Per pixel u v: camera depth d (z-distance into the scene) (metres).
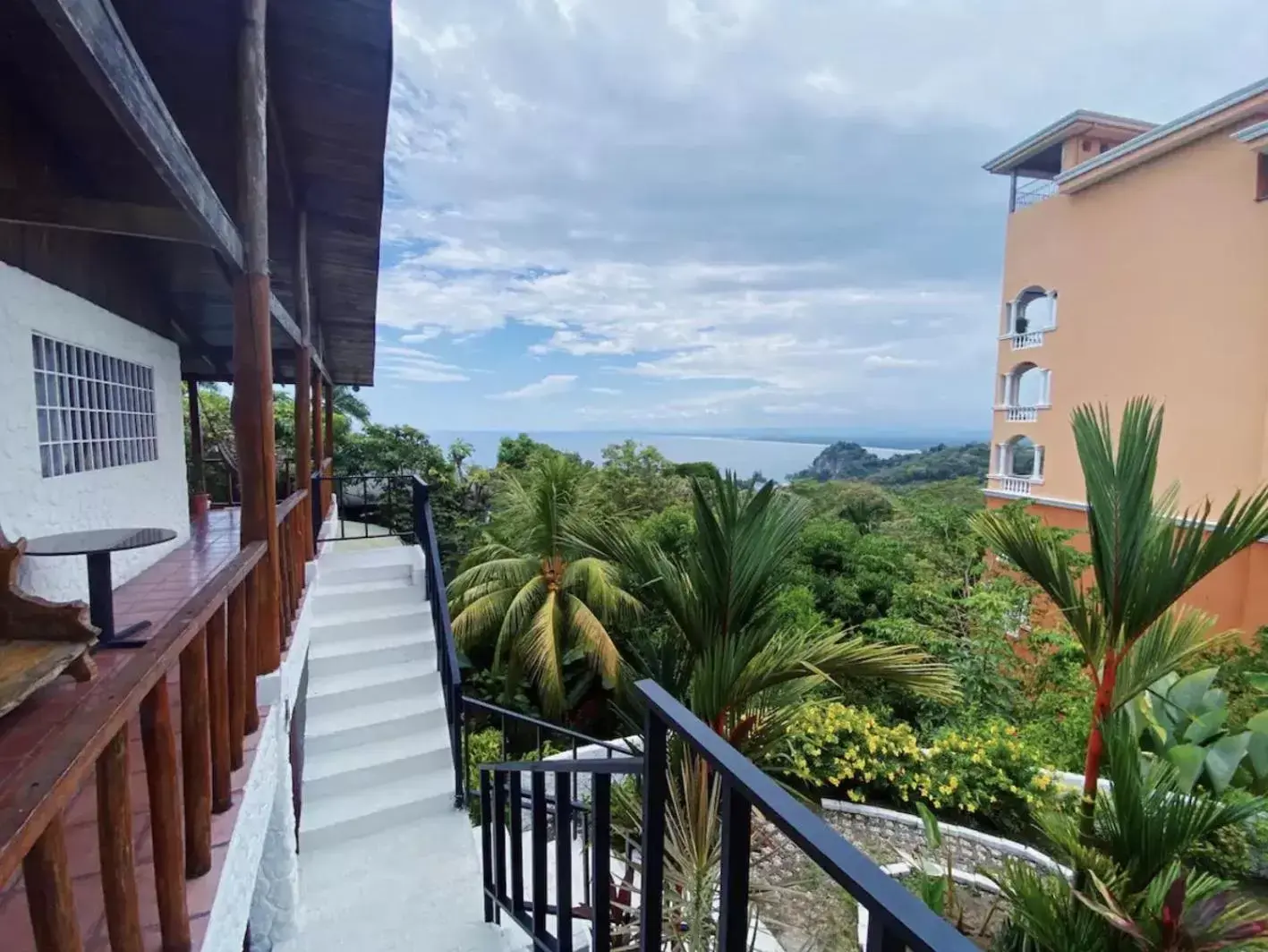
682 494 13.38
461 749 4.22
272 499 2.65
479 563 10.05
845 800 5.94
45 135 2.89
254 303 2.53
